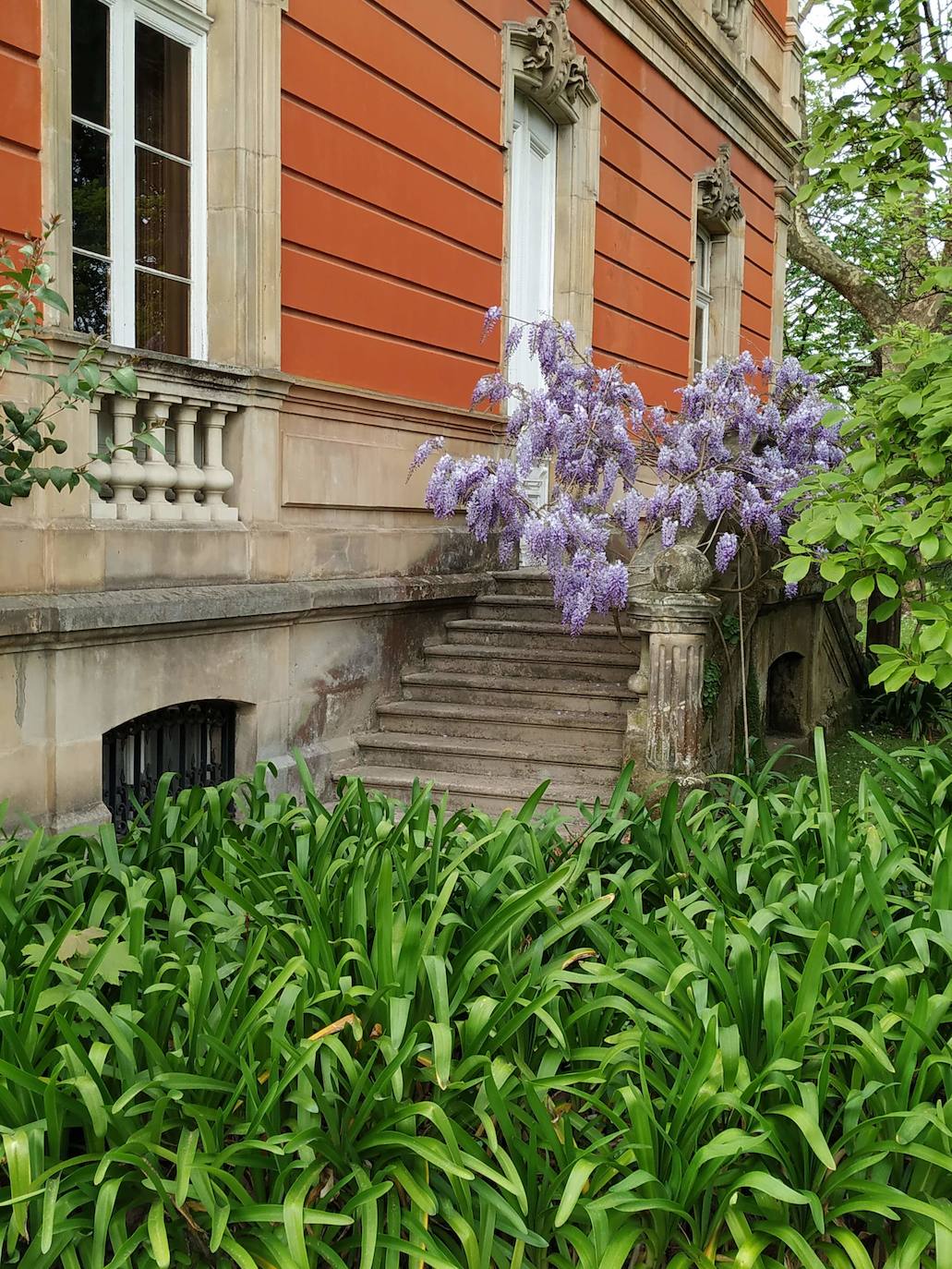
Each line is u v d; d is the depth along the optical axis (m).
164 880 3.39
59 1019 2.46
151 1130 2.37
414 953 2.79
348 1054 2.52
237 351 6.35
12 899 3.30
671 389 12.46
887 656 4.37
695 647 6.16
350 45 7.05
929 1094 2.64
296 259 6.71
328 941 3.01
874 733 10.65
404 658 7.93
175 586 5.85
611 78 10.71
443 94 8.09
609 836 3.90
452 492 6.86
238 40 6.23
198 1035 2.59
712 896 3.40
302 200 6.73
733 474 6.72
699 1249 2.41
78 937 2.89
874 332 17.69
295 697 6.80
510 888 3.54
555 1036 2.79
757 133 14.69
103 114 5.71
